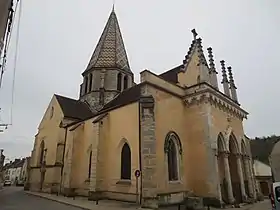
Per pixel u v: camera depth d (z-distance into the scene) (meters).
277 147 18.00
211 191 19.73
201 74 23.66
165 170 19.19
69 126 30.84
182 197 19.86
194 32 27.03
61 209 16.11
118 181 20.70
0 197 25.39
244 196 23.27
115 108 23.30
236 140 25.70
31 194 28.84
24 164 77.88
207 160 20.72
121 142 21.70
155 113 19.89
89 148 26.02
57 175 29.80
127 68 40.81
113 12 46.44
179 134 21.84
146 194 16.67
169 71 30.34
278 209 11.19
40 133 38.22
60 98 36.41
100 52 40.06
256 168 39.97
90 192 21.12
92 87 37.72
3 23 7.52
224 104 24.66
